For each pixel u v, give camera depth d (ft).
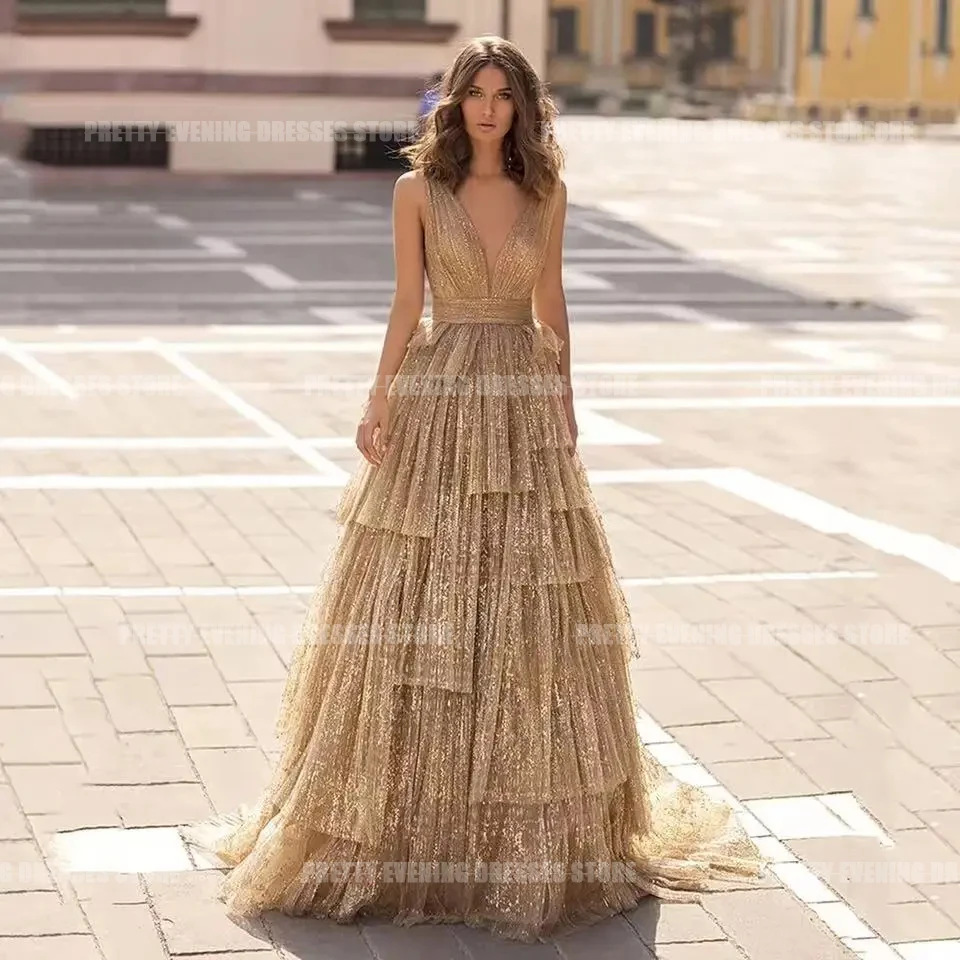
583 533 12.41
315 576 21.11
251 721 16.02
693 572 21.58
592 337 42.65
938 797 14.60
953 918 12.37
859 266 59.98
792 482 26.91
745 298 50.96
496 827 12.00
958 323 46.26
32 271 53.72
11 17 85.87
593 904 12.34
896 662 18.08
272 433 29.96
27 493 25.16
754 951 11.84
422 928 12.05
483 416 12.21
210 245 61.87
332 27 88.38
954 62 186.70
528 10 90.68
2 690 16.67
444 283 12.48
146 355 38.60
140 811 13.93
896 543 23.24
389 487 12.25
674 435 30.48
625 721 12.58
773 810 14.29
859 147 143.13
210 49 87.66
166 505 24.63
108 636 18.48
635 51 220.02
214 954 11.62
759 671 17.72
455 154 12.35
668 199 85.92
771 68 203.31
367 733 11.98
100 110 87.30
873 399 34.47
